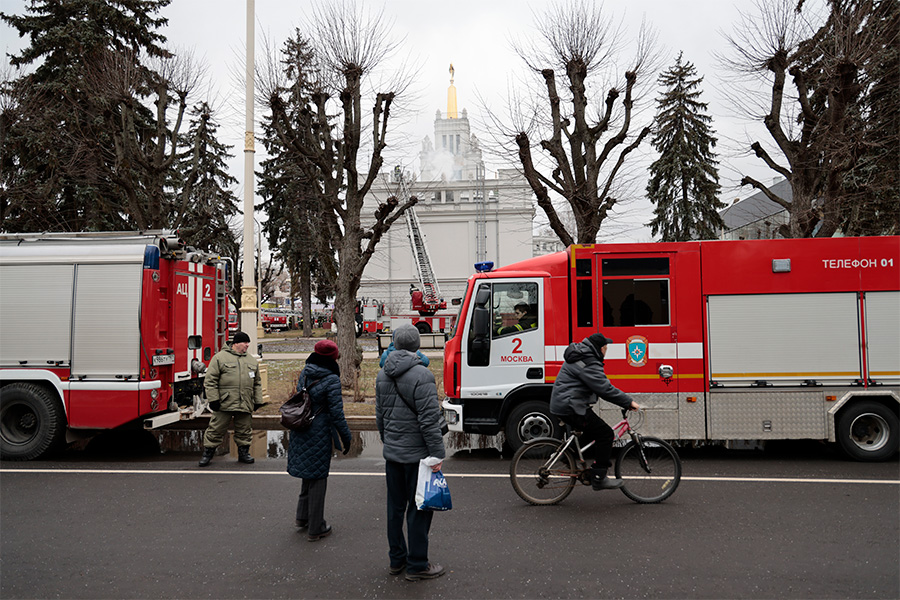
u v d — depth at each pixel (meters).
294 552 4.70
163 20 21.94
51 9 21.33
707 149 30.75
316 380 5.00
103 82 16.41
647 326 7.83
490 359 8.00
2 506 5.94
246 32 12.02
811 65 12.98
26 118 19.08
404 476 4.25
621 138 13.67
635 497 5.91
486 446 9.09
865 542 4.78
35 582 4.14
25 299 8.16
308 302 38.75
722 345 7.73
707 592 3.91
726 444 8.87
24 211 20.00
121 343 8.02
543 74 13.63
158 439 9.62
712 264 7.79
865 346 7.61
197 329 9.26
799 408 7.62
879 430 7.65
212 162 32.22
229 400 7.66
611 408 7.83
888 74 12.85
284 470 7.48
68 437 8.23
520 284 8.07
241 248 35.56
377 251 49.19
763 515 5.48
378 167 13.72
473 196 50.75
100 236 8.47
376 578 4.19
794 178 13.08
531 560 4.47
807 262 7.68
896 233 16.33
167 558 4.58
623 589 3.96
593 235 13.79
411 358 4.23
